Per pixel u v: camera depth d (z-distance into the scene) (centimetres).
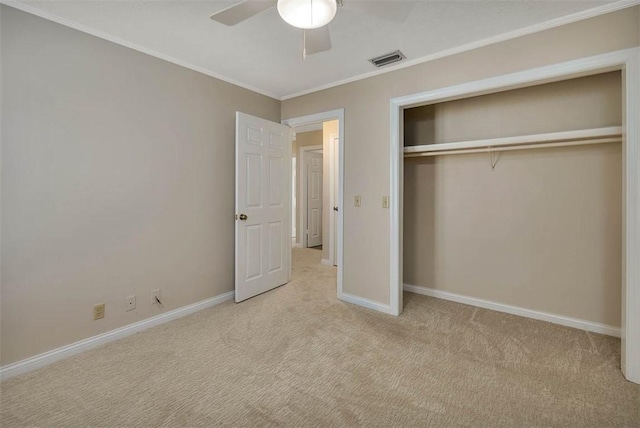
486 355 210
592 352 212
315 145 600
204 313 282
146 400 166
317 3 133
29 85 188
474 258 302
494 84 225
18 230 187
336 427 148
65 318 207
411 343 228
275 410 159
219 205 303
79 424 149
